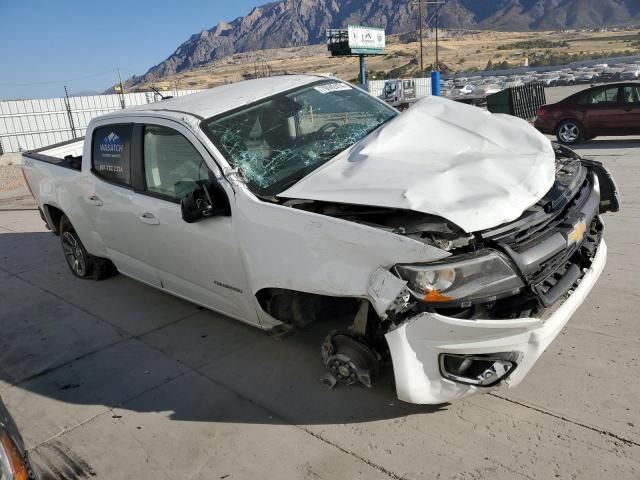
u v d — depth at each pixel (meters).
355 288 2.88
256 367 3.89
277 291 3.42
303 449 3.04
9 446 2.00
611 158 10.51
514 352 2.82
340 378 3.41
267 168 3.65
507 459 2.79
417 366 2.81
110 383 3.91
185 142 3.83
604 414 3.03
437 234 2.78
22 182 15.62
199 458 3.07
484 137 3.71
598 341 3.73
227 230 3.54
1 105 26.52
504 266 2.70
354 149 3.74
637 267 4.87
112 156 4.64
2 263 7.04
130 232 4.54
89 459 3.16
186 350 4.25
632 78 42.06
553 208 3.12
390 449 2.96
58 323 5.01
